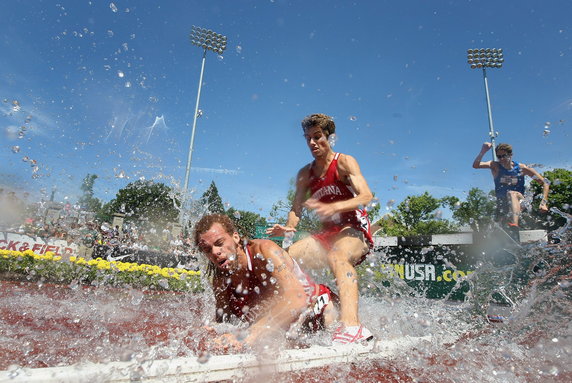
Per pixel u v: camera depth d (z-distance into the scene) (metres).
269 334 1.78
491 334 2.29
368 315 2.76
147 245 9.17
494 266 4.27
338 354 1.57
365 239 2.74
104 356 1.36
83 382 1.00
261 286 2.02
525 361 1.63
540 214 4.91
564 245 3.57
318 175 2.90
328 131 2.81
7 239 7.95
